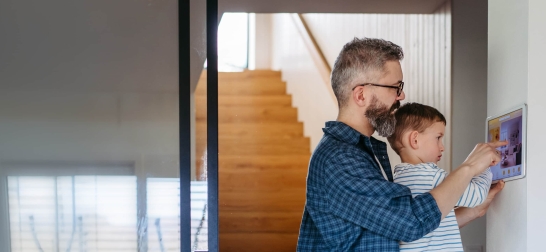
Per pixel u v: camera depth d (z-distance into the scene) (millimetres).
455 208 2436
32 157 2404
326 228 2182
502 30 2291
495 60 2355
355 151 2178
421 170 2322
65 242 2398
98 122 2412
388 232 2051
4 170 2402
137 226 2396
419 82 4488
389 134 2291
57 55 2416
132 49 2418
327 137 2275
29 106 2410
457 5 3941
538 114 2076
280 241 4980
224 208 5328
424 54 4367
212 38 2414
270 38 8344
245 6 4219
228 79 6965
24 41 2416
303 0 4074
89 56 2418
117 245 2396
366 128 2320
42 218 2400
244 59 8586
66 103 2410
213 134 2400
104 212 2400
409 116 2557
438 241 2244
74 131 2408
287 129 6453
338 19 5660
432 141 2535
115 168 2402
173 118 2406
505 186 2260
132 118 2408
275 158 5859
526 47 2094
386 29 5062
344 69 2303
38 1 2422
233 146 6242
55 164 2402
